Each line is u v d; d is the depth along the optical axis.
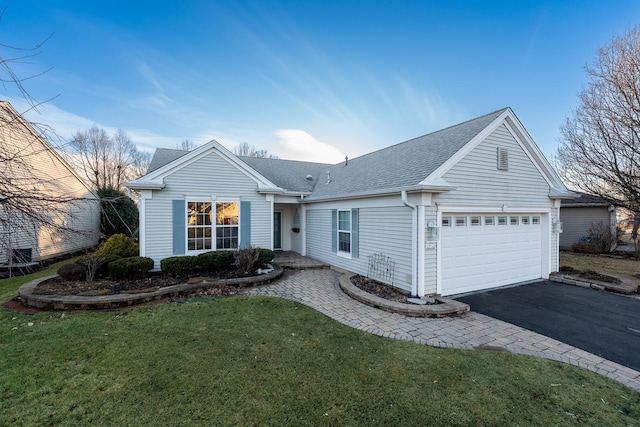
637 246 15.62
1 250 3.99
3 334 4.99
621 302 7.24
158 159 12.03
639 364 4.26
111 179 30.42
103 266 8.82
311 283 8.84
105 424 2.88
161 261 8.93
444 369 3.99
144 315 5.93
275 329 5.28
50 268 11.65
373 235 8.82
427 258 7.29
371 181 9.62
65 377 3.68
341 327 5.43
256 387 3.52
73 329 5.19
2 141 4.20
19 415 2.99
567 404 3.30
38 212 4.02
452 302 6.66
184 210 10.16
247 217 11.18
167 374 3.77
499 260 8.78
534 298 7.58
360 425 2.92
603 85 12.43
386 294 7.27
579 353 4.57
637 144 11.79
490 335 5.21
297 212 14.34
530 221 9.55
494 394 3.45
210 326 5.37
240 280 8.28
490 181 8.39
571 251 17.28
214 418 2.97
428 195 7.17
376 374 3.84
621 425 2.98
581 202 17.48
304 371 3.89
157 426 2.85
